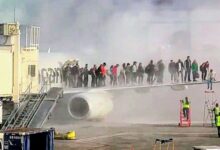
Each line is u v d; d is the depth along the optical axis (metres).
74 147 55.47
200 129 74.50
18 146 42.59
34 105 61.53
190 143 58.91
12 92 61.31
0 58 60.31
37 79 68.19
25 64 67.12
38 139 45.44
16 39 61.72
